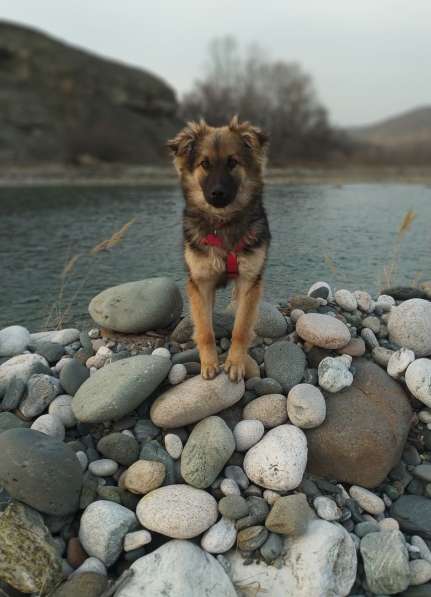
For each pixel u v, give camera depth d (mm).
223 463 867
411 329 1099
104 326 1196
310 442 938
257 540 791
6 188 5328
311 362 1076
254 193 1168
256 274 1097
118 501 849
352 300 1217
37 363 1088
